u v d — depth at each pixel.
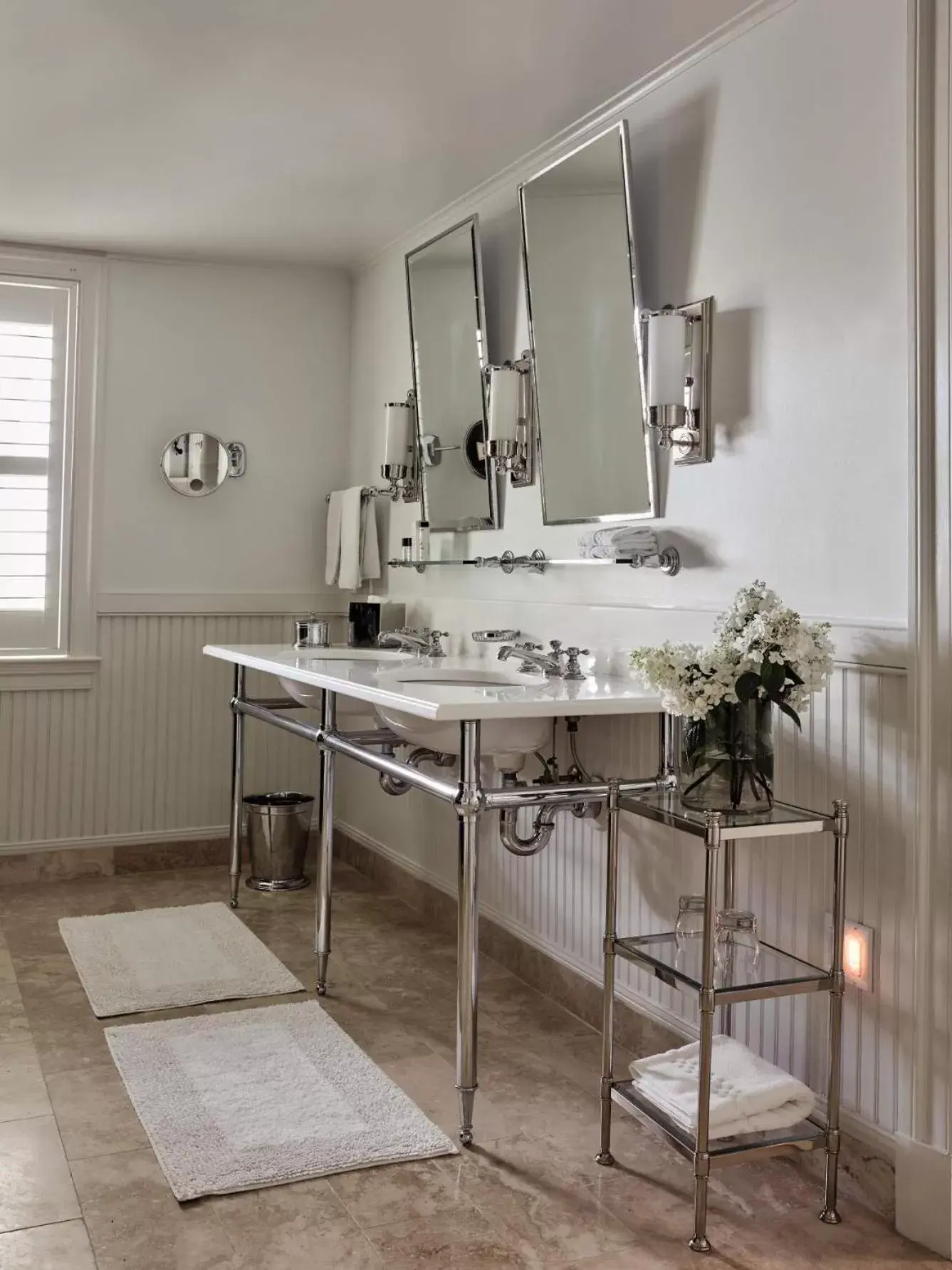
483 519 3.45
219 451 4.41
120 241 4.11
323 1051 2.65
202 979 3.13
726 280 2.46
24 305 4.18
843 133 2.17
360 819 4.43
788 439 2.29
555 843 3.06
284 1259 1.83
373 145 3.15
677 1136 1.98
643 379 2.67
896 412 2.05
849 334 2.15
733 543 2.44
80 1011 2.91
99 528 4.25
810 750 2.20
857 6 2.14
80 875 4.29
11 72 2.71
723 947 2.03
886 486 2.07
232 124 3.01
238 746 3.86
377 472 4.36
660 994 2.64
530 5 2.36
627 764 2.72
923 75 1.93
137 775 4.35
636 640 2.73
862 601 2.12
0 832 4.16
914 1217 1.94
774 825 1.95
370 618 3.89
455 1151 2.21
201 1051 2.63
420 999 3.04
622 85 2.74
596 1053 2.72
